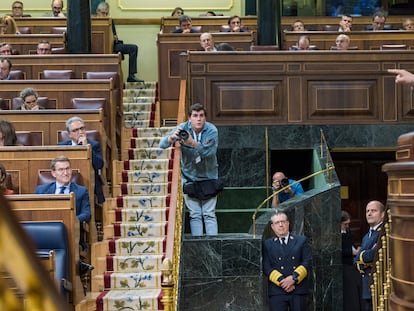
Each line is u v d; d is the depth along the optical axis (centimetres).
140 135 1591
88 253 1127
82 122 1185
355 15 2477
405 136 584
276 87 1566
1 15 2511
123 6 2498
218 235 1205
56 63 1669
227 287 1183
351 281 1332
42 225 910
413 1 2492
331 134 1557
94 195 1167
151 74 2405
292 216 1296
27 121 1310
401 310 570
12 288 202
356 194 1761
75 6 1812
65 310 186
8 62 1569
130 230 1230
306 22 2250
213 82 1566
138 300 1046
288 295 1152
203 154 1183
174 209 1028
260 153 1548
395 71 625
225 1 2541
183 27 1958
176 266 1009
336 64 1570
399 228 569
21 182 1140
